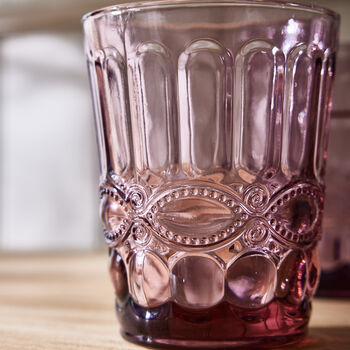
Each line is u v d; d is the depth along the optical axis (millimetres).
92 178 679
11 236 714
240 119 265
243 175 266
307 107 277
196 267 264
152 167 270
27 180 703
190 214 265
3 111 705
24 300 380
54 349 285
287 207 271
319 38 278
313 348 278
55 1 583
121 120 276
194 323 264
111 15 273
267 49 264
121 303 286
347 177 354
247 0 261
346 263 356
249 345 264
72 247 689
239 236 264
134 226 274
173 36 264
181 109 266
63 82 676
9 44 692
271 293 267
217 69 264
